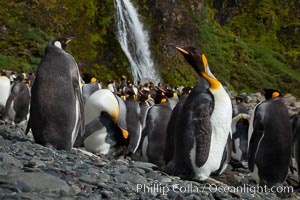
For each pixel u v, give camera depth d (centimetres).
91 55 3594
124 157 973
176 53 4291
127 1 4138
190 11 4950
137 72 3856
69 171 498
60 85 721
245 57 5138
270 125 779
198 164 715
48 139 725
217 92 725
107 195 442
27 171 457
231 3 6288
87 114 953
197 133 712
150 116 983
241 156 1302
